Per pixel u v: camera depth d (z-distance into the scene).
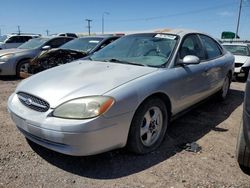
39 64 7.84
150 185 2.89
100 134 2.89
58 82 3.29
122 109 3.02
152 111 3.54
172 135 4.18
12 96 3.64
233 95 6.95
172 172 3.13
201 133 4.31
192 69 4.25
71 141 2.86
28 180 2.91
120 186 2.86
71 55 7.67
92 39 8.45
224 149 3.76
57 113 2.93
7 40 18.16
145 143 3.49
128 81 3.28
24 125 3.17
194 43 4.72
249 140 2.81
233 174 3.14
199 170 3.20
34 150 3.53
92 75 3.46
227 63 5.75
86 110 2.87
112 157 3.41
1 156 3.36
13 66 8.94
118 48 4.57
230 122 4.88
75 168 3.16
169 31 4.58
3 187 2.78
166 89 3.61
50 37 10.68
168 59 3.97
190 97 4.27
